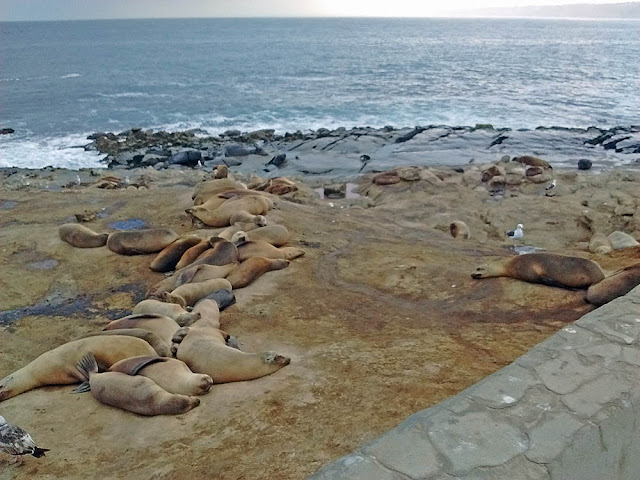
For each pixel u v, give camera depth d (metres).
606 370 4.16
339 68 72.38
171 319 7.23
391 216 14.90
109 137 30.88
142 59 87.94
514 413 3.69
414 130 31.89
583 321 4.89
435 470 3.19
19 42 140.25
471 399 3.84
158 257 9.98
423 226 13.12
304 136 30.69
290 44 130.88
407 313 7.93
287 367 6.25
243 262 9.29
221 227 12.01
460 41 144.00
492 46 121.12
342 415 5.25
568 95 46.81
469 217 14.73
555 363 4.27
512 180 18.52
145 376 5.81
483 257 10.29
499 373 4.15
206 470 4.56
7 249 10.88
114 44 131.12
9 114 39.44
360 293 8.68
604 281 7.52
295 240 11.24
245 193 13.13
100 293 9.28
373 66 74.88
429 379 5.89
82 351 6.34
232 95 48.59
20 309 8.80
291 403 5.51
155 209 13.45
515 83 55.03
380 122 36.41
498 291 8.27
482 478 3.14
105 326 7.85
